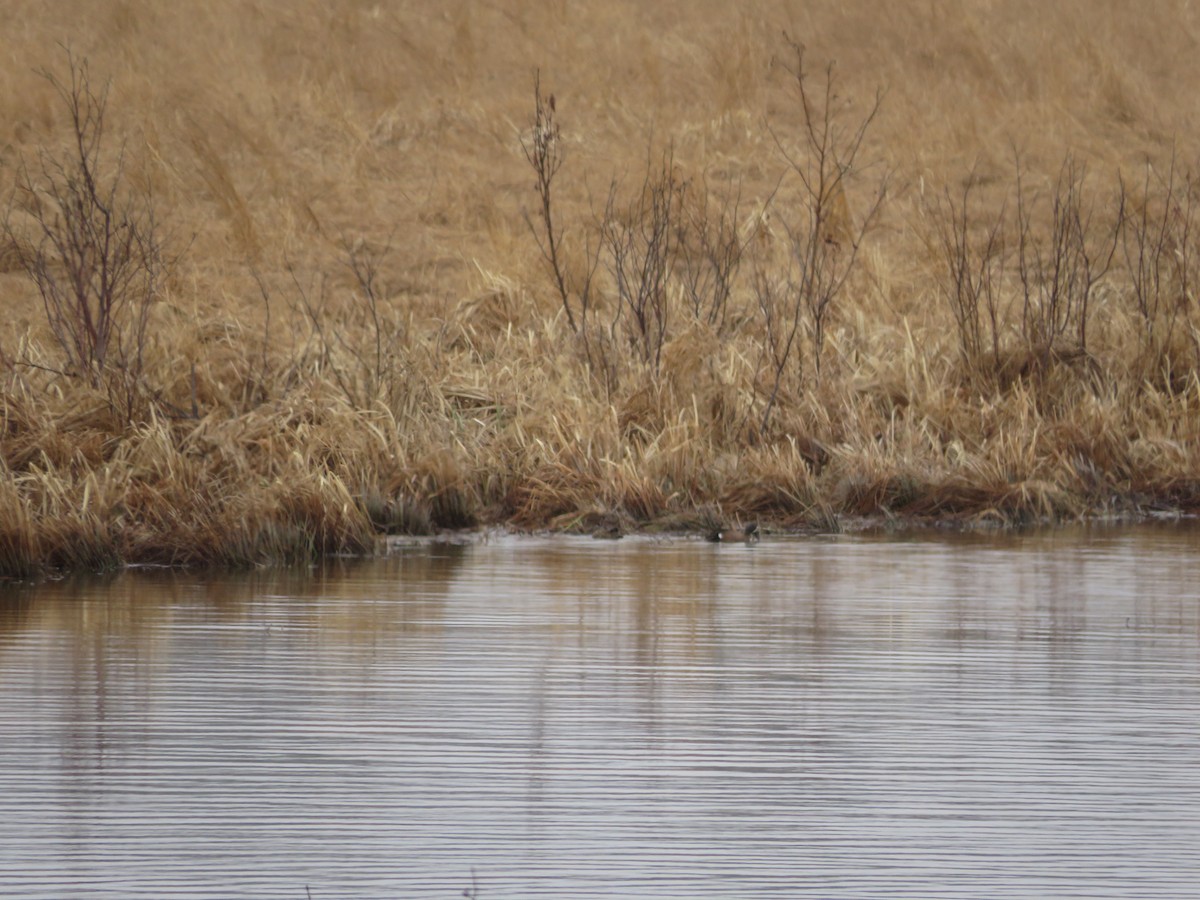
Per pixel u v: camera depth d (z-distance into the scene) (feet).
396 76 307.99
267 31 315.78
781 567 148.46
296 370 191.21
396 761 95.04
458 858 82.38
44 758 94.99
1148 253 251.39
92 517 145.79
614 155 282.77
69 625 124.06
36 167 260.42
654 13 339.77
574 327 204.95
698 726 101.35
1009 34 342.03
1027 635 123.13
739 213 261.65
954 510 175.73
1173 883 80.23
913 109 308.40
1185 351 202.90
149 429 165.27
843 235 253.85
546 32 323.78
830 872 81.15
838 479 179.01
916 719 103.04
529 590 137.49
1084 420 187.42
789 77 319.47
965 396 197.06
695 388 190.19
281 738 98.58
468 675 111.34
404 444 171.63
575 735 99.60
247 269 238.89
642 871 81.15
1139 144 308.60
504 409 183.93
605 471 170.19
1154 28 355.36
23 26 301.43
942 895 78.89
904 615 129.29
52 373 185.57
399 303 228.84
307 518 152.66
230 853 82.64
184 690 107.55
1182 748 98.07
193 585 138.82
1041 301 208.44
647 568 147.43
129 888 78.84
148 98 282.36
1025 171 289.94
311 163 275.59
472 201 263.70
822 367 197.06
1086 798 90.38
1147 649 119.34
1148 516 179.11
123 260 204.74
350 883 79.51
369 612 128.88
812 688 109.09
